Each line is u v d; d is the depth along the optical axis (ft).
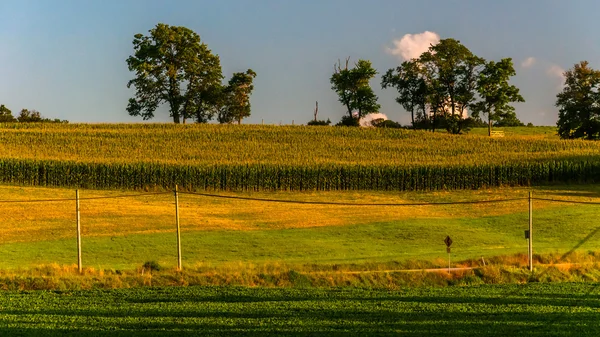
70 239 172.45
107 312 96.78
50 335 85.05
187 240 173.47
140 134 368.68
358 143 362.94
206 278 119.24
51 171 269.85
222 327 88.94
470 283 119.34
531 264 129.80
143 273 124.36
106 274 123.85
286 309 98.73
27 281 115.03
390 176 277.64
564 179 287.89
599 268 129.80
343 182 278.26
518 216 212.23
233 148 343.67
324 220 207.21
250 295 108.06
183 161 288.71
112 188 271.08
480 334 85.92
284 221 205.26
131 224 194.18
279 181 277.85
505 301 104.01
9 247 161.17
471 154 327.88
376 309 98.84
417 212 223.10
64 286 113.91
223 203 239.71
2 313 95.96
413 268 133.28
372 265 133.80
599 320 92.58
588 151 331.57
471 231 191.42
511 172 283.18
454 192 270.46
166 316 94.73
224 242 172.14
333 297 107.14
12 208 212.23
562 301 104.12
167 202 238.48
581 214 212.23
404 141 371.15
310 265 133.80
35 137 347.15
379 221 205.46
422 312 97.19
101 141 348.18
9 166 268.62
